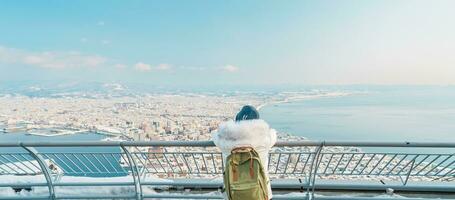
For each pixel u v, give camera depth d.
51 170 3.74
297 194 3.80
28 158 3.50
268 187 2.68
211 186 4.00
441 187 3.59
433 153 2.94
